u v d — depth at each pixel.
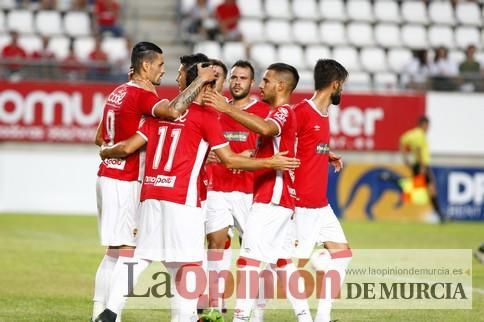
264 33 94.31
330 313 33.53
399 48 94.38
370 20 98.25
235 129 36.72
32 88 76.25
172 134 28.39
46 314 33.97
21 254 50.19
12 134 76.06
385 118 81.50
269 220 29.66
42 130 76.44
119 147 29.42
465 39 98.06
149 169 28.77
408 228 70.75
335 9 98.31
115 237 30.61
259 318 31.64
